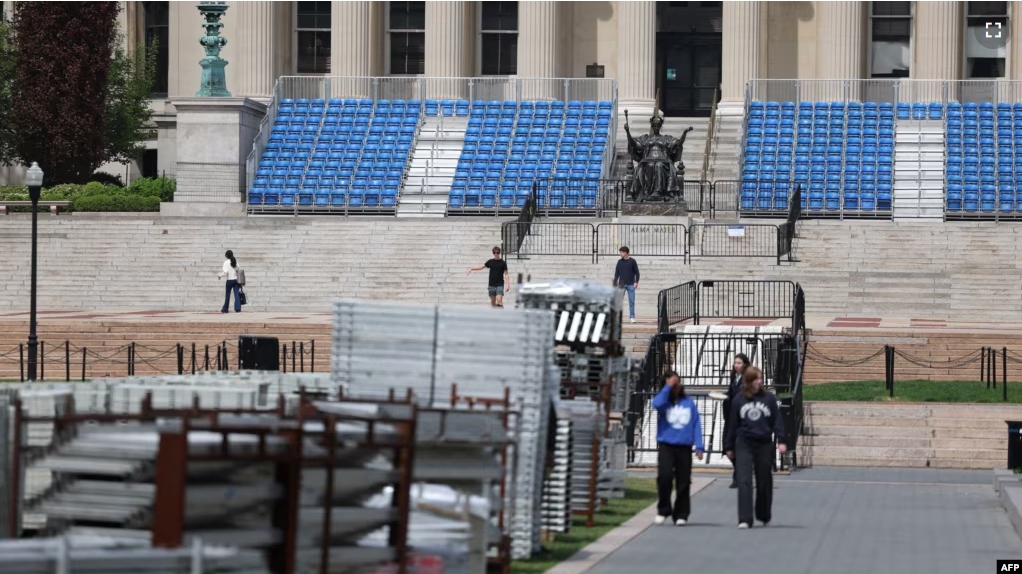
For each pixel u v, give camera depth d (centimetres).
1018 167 19525
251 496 4100
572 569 5816
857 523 7300
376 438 4538
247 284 16912
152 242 17512
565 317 7862
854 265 16412
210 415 4397
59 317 14938
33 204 12425
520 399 5775
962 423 10412
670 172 17112
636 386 10450
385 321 5794
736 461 7156
